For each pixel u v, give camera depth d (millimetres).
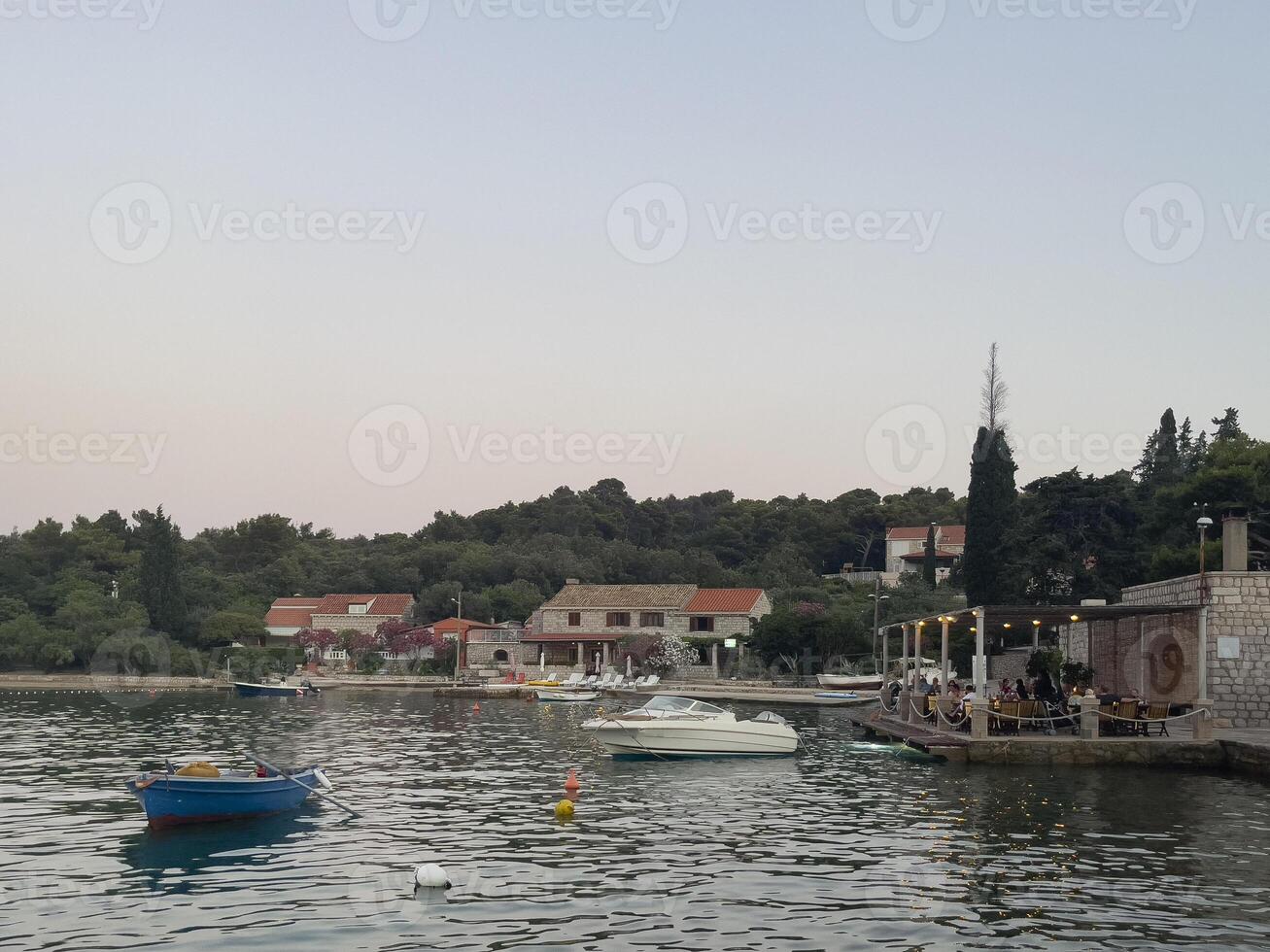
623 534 158625
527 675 91625
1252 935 15398
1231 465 60625
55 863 19859
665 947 14859
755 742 37156
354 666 102438
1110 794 27594
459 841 21750
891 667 79688
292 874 18922
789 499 168375
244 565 140375
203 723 52875
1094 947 14859
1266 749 30172
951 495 169500
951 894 17500
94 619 98250
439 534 157000
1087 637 47000
